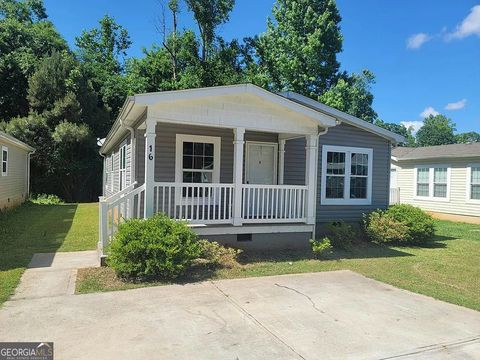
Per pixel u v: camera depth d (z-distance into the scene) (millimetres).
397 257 8414
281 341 3707
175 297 5023
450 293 5621
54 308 4504
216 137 9648
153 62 28125
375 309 4746
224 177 9773
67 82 24703
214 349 3498
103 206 6773
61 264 6660
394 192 18875
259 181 10297
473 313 4691
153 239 5863
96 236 9617
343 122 11125
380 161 11719
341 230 9461
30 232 10172
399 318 4445
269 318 4332
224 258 6902
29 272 6090
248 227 7949
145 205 7070
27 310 4418
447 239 11477
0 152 13680
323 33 26984
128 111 7684
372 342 3732
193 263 6551
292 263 7344
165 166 9109
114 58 34656
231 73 27125
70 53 30047
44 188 23484
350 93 30141
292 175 10680
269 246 8227
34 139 22781
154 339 3689
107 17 34469
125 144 11297
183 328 3979
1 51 26500
